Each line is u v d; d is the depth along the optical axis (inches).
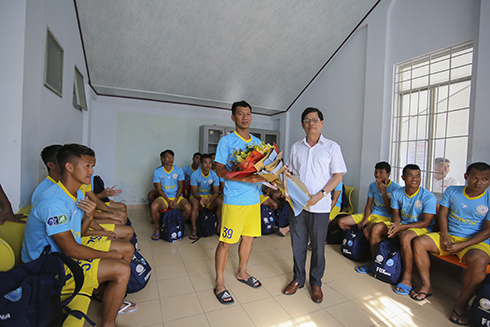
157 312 69.2
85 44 137.3
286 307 74.0
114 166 190.9
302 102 203.3
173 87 176.7
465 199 81.4
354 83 156.2
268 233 141.4
